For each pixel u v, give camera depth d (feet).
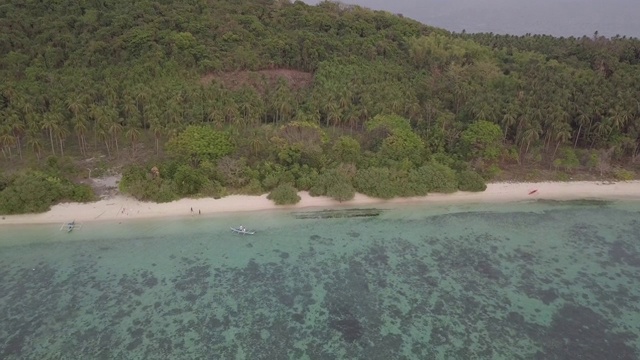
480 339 171.83
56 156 274.36
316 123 304.71
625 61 398.01
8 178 236.63
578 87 328.29
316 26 399.03
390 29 419.74
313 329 174.70
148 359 159.74
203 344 166.61
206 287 193.47
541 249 224.12
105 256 208.44
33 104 275.80
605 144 295.28
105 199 243.40
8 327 170.71
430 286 198.18
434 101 323.16
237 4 406.41
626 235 236.22
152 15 367.66
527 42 451.94
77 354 160.86
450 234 233.76
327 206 250.78
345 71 350.02
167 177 251.80
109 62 333.21
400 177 261.65
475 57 402.31
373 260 213.25
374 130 289.94
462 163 277.23
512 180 280.10
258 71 356.59
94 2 371.15
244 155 272.72
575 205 260.83
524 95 314.14
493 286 199.11
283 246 220.43
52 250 210.18
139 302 184.55
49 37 338.13
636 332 175.83
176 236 222.89
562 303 190.08
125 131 274.16
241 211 241.96
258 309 183.21
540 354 165.78
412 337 172.24
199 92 306.96
